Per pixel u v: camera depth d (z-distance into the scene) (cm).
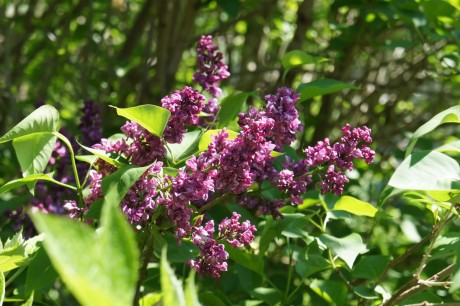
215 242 72
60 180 98
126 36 184
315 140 147
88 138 102
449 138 158
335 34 159
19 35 191
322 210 108
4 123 164
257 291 95
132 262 28
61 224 27
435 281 79
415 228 117
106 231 28
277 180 80
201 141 75
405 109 172
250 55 181
